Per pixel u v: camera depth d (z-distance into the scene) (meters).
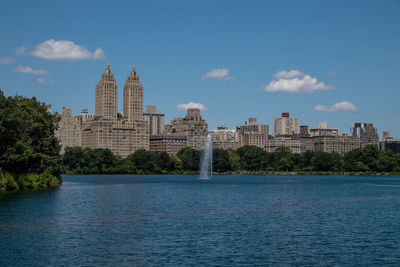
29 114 164.25
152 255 63.19
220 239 73.88
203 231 80.69
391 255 64.62
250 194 168.88
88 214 100.88
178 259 61.31
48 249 65.75
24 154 146.75
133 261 60.22
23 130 156.12
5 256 61.78
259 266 58.59
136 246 68.25
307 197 157.00
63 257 61.66
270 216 101.75
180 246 68.56
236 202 134.75
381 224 91.19
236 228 84.31
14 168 161.38
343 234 79.62
